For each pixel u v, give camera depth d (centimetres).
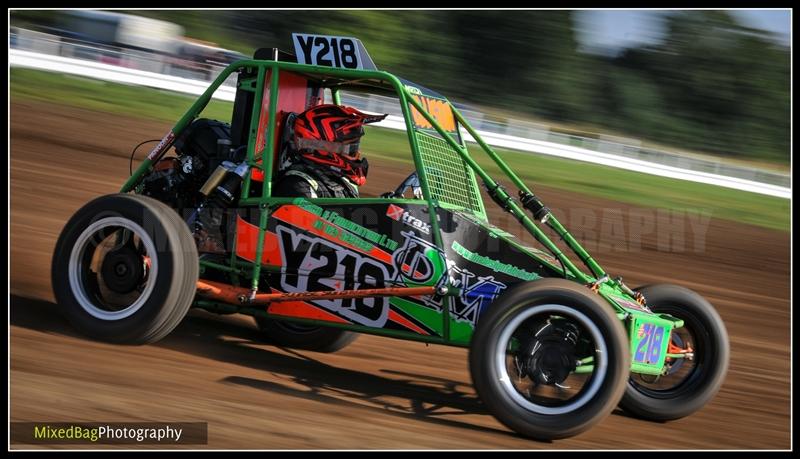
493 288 564
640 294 610
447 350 737
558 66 5122
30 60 2291
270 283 616
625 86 5241
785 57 5412
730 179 2670
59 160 1457
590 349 530
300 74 652
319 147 623
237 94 644
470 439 512
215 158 652
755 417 641
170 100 2292
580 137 2900
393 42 4922
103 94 2214
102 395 498
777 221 2223
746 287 1359
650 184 2445
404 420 535
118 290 594
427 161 593
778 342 969
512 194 1827
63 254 597
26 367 523
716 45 5372
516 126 2797
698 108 5353
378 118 645
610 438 546
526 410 509
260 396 538
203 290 599
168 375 550
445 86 4975
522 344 530
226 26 4756
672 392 611
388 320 581
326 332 675
